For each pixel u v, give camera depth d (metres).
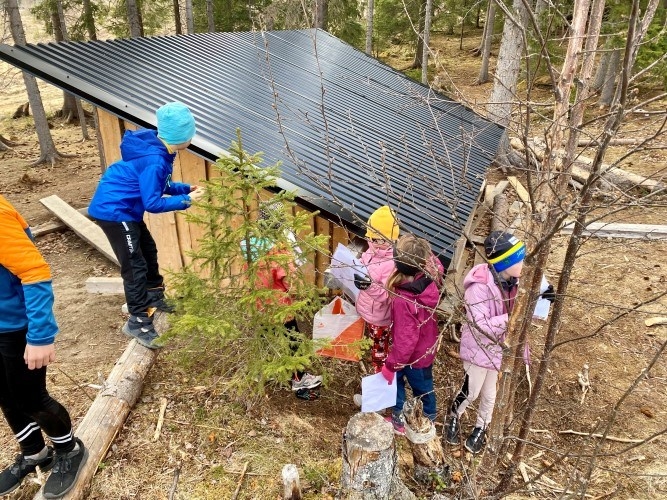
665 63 8.47
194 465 3.04
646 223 7.84
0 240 2.08
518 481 3.48
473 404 4.24
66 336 4.70
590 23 1.95
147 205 3.43
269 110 5.31
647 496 3.39
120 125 4.73
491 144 7.44
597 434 4.00
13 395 2.46
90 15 14.40
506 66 9.59
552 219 2.16
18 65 4.35
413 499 2.92
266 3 17.97
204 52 6.66
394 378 3.20
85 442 2.96
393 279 3.09
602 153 1.88
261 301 3.20
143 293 3.82
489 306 3.30
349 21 20.16
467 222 4.41
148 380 3.70
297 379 3.70
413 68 23.28
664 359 4.88
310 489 2.90
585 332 5.33
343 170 4.50
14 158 12.98
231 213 3.10
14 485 2.75
